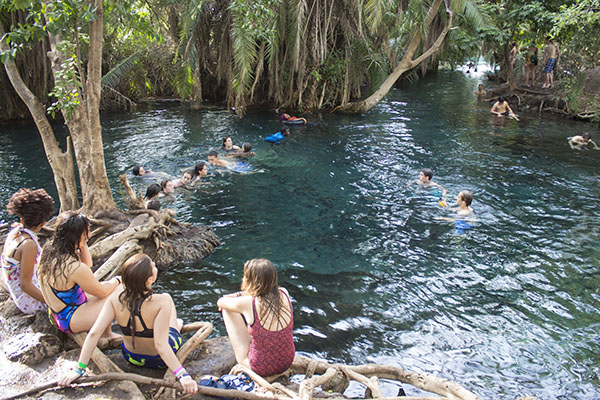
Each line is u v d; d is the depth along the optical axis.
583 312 6.25
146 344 4.06
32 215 4.62
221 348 4.69
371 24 16.67
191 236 8.09
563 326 5.95
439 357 5.35
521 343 5.61
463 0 17.09
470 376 5.03
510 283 6.98
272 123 18.20
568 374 5.07
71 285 4.34
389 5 16.70
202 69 23.09
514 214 9.60
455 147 14.73
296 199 10.39
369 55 21.00
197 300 6.47
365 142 15.36
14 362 4.24
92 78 7.32
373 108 21.83
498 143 15.24
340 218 9.37
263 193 10.74
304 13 19.05
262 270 4.07
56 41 7.45
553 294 6.68
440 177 11.88
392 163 13.05
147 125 17.44
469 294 6.70
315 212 9.67
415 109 21.42
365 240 8.38
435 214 9.56
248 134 16.28
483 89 25.12
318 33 20.53
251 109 21.33
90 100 7.42
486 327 5.92
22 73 17.59
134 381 3.85
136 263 3.85
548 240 8.41
